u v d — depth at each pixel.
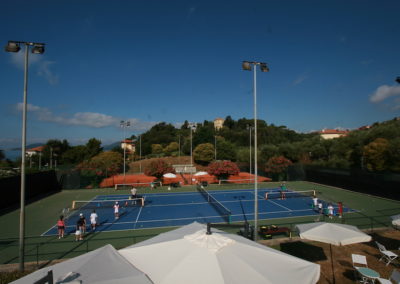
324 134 106.56
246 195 30.33
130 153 85.81
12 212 22.95
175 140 96.62
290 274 5.46
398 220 12.12
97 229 17.38
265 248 6.57
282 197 28.36
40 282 4.40
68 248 13.91
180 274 5.36
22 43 10.91
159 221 19.31
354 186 32.50
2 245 14.38
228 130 103.44
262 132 92.56
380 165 37.78
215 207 23.92
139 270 5.50
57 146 76.50
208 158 62.56
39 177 31.78
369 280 10.09
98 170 37.31
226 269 5.37
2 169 38.22
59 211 23.19
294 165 42.72
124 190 34.31
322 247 13.55
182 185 37.91
